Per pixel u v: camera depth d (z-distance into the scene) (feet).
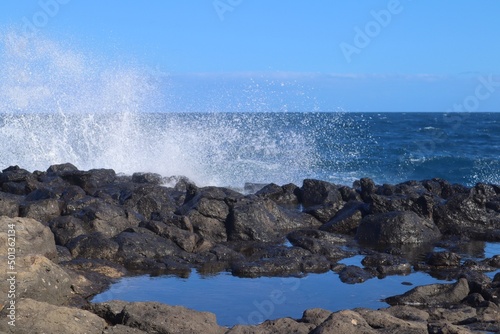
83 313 27.22
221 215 49.83
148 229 45.55
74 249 41.60
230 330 27.17
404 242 49.47
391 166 107.76
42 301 28.99
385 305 34.58
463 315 31.27
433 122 238.68
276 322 28.37
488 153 133.18
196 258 42.98
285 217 54.03
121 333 26.45
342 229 53.01
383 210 53.52
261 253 44.62
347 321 26.78
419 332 27.04
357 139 146.10
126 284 37.45
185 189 63.72
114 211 46.85
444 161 111.75
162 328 27.12
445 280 39.58
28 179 59.16
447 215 53.98
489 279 37.86
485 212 54.34
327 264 42.09
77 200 49.01
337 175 95.04
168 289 36.91
